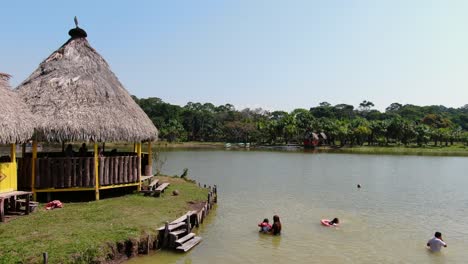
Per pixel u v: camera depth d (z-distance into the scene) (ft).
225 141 459.32
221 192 112.27
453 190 124.67
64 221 56.85
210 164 201.87
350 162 225.35
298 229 73.15
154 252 55.93
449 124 522.88
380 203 100.32
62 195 76.33
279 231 68.95
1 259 41.37
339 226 75.82
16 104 64.39
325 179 145.69
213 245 61.87
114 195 78.89
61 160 70.03
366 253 60.34
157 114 496.23
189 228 63.31
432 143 455.63
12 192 59.16
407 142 425.69
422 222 80.79
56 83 74.18
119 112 75.87
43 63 80.64
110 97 77.00
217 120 499.92
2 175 59.31
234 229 71.82
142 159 93.40
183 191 90.12
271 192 113.70
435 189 126.41
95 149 72.69
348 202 100.68
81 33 85.71
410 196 112.06
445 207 96.99
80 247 46.24
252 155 277.03
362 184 133.90
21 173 68.28
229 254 57.88
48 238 48.57
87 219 58.54
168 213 66.03
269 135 431.84
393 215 86.69
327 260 56.80
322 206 94.73
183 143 423.64
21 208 63.31
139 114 81.87
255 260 55.77
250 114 615.16
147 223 58.54
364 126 403.75
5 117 58.34
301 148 371.56
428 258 58.85
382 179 148.87
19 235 49.37
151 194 79.97
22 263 41.55
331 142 416.05
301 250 60.90
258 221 78.23
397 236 70.03
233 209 88.89
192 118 479.82
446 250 62.69
